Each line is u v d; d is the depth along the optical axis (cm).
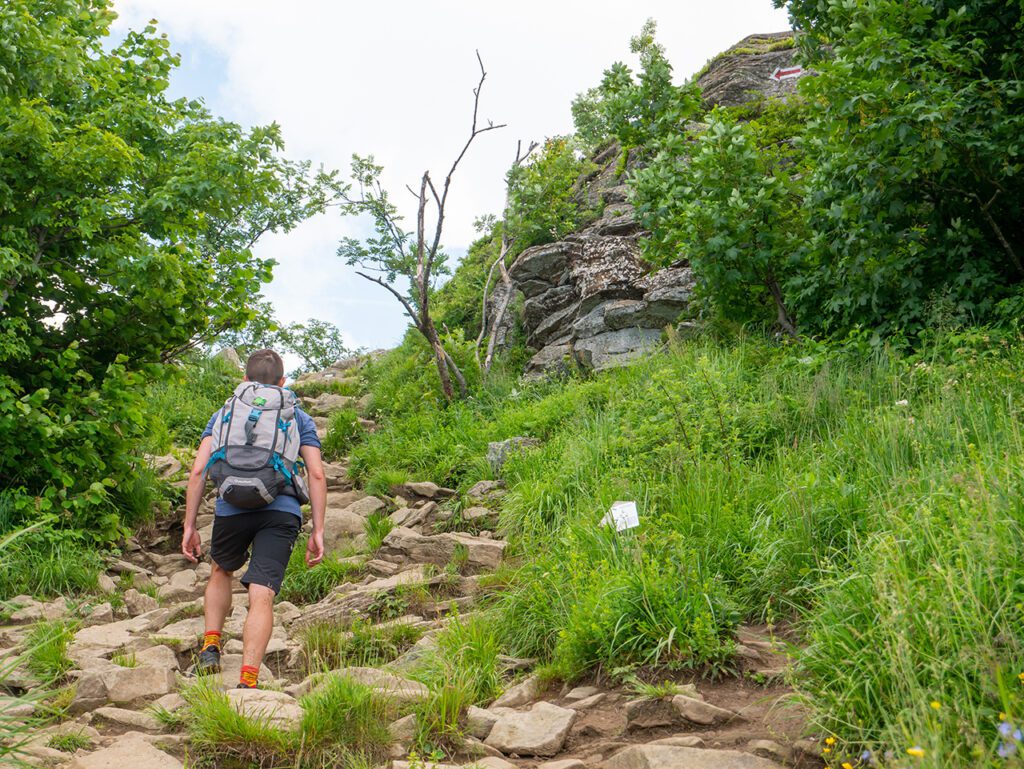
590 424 831
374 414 1234
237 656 470
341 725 333
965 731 240
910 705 266
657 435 700
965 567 300
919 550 337
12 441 702
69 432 717
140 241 768
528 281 1370
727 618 413
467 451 934
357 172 1310
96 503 716
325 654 480
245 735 323
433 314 1544
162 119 873
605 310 1180
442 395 1191
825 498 475
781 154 1206
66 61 722
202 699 351
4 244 742
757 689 360
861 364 762
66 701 390
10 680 412
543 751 334
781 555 454
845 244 809
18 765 291
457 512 773
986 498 326
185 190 805
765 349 901
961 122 740
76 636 510
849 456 545
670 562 436
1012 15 810
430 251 1255
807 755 291
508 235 1442
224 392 1358
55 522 702
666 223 1016
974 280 742
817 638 329
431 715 356
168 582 691
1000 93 783
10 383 691
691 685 364
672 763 298
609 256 1268
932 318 748
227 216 866
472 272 1664
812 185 845
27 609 557
